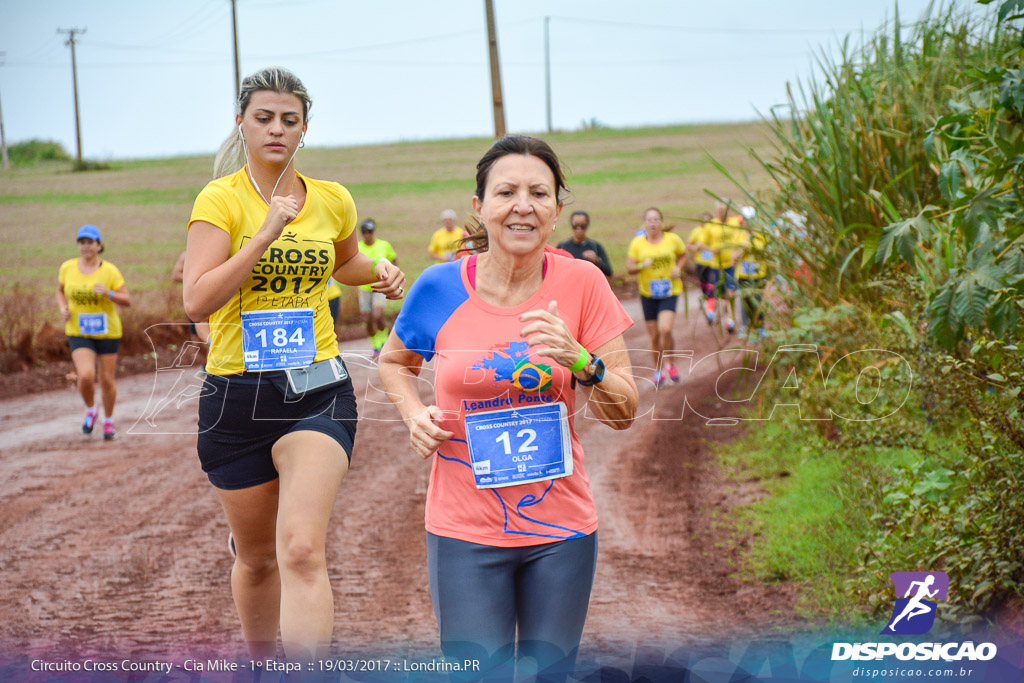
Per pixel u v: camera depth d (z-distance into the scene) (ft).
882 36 34.88
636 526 26.96
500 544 12.62
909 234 18.29
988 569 15.69
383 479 32.89
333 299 59.31
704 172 213.46
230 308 14.73
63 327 63.62
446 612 12.76
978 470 16.72
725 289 39.40
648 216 48.96
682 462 33.06
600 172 220.64
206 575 23.04
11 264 104.94
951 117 20.04
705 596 21.22
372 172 231.50
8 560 24.23
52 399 50.90
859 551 19.07
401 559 24.52
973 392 17.31
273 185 14.92
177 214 161.79
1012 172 17.57
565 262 13.43
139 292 84.84
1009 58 19.80
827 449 25.58
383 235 140.26
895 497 18.83
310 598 13.37
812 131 36.27
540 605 12.80
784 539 23.50
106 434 40.27
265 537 15.65
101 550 25.12
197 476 33.63
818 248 34.40
